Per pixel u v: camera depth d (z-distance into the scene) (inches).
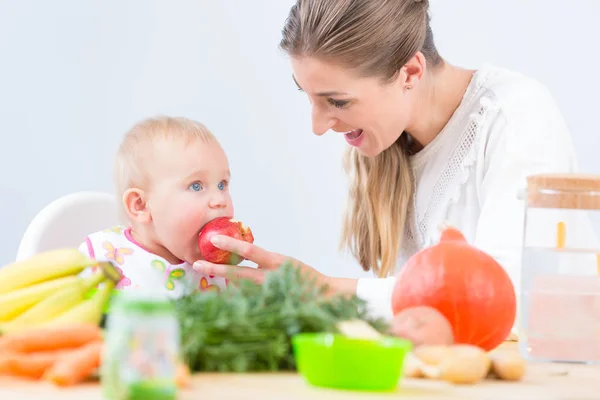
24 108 160.1
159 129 86.5
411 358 47.3
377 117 84.7
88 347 43.1
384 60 81.5
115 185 88.4
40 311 49.9
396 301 54.9
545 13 146.7
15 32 159.2
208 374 45.6
